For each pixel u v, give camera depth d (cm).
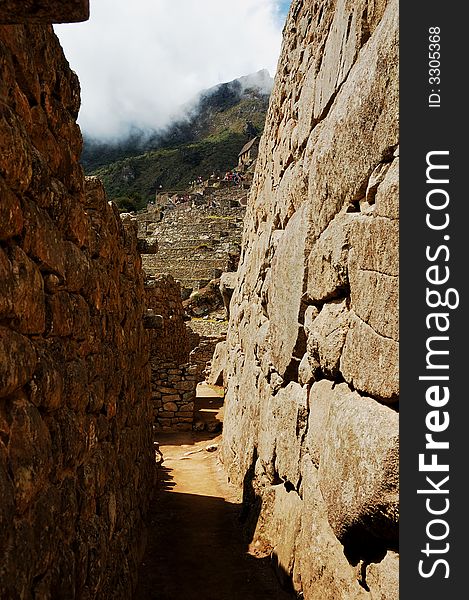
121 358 577
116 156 16850
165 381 1575
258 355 788
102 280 489
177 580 573
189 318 3156
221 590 546
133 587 534
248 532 679
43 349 319
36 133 335
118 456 535
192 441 1432
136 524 613
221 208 5394
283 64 773
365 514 316
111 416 505
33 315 297
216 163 12238
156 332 1784
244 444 873
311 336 475
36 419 292
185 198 6675
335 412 391
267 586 543
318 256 470
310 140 557
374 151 350
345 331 402
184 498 876
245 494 771
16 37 301
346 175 402
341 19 454
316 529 430
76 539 364
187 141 17125
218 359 2175
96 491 425
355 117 380
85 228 432
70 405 366
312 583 425
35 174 314
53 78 369
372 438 316
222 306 3316
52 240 339
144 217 6200
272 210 773
